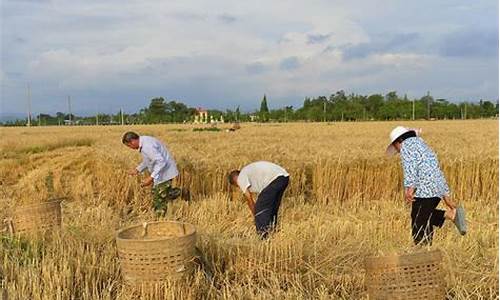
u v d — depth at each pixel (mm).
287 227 6477
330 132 32594
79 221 6672
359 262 5258
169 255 4641
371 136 25016
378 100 88938
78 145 28141
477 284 4691
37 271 4801
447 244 5496
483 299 4605
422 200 6297
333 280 5047
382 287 4301
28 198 10555
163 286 4594
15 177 14703
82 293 4652
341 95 92875
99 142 23969
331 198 9961
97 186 10797
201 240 5504
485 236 5969
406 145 6398
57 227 6090
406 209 8477
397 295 4266
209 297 4719
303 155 11156
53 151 23297
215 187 10141
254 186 7207
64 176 12859
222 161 10539
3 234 6004
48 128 60312
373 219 7707
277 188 7117
